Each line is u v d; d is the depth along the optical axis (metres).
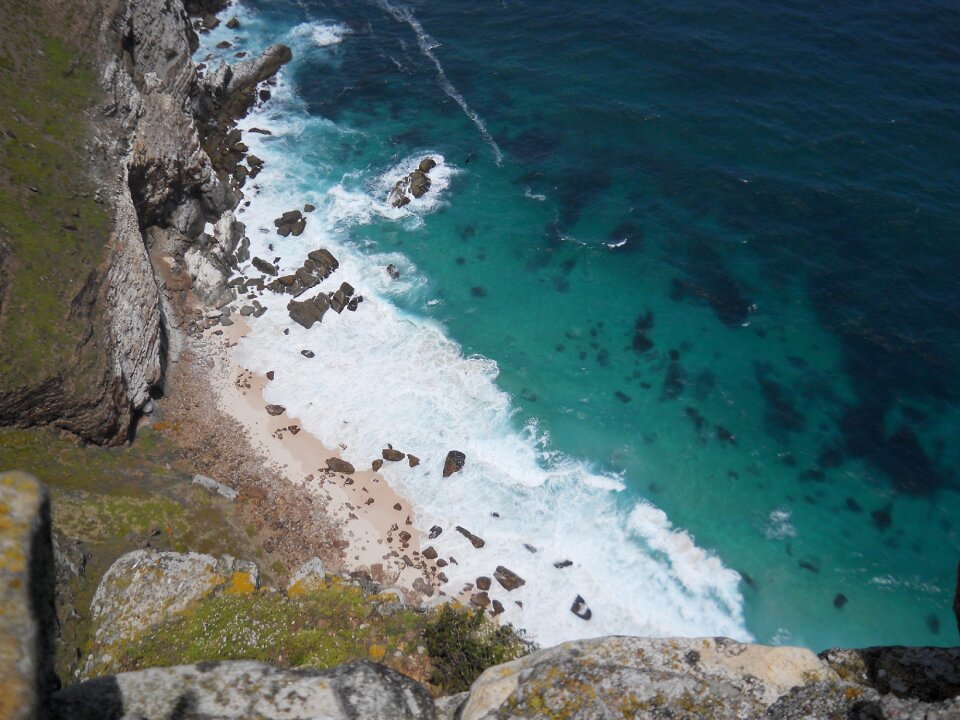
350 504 47.97
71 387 42.50
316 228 64.56
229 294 58.44
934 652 11.66
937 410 53.28
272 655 29.67
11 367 40.88
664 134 72.62
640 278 61.69
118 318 46.34
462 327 58.50
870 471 50.69
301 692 11.90
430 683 29.64
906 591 45.75
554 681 12.29
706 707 11.49
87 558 35.06
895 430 52.47
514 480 50.06
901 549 47.38
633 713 11.63
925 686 11.27
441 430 52.28
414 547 46.44
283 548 43.78
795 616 44.94
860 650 11.98
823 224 64.38
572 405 54.06
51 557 8.98
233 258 61.25
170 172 58.50
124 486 41.66
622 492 49.84
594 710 11.76
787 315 58.91
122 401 45.59
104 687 10.84
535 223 65.88
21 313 42.28
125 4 59.47
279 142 72.38
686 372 55.94
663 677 11.99
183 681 11.38
